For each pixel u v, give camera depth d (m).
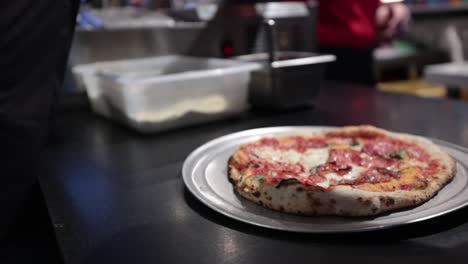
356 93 1.58
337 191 0.58
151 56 1.49
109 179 0.79
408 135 0.90
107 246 0.54
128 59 1.45
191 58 1.42
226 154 0.85
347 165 0.75
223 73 1.15
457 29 3.65
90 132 1.16
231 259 0.50
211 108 1.17
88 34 1.37
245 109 1.30
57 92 0.80
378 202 0.57
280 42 1.61
